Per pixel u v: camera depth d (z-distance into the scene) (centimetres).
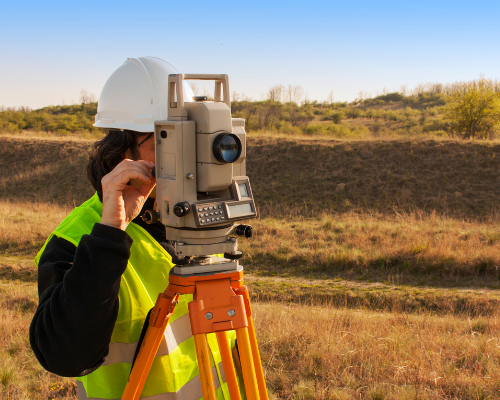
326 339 479
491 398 369
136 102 132
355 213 1354
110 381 118
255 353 122
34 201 1731
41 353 101
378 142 1722
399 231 1047
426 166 1562
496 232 1009
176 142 102
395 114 5916
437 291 766
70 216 127
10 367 418
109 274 95
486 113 2795
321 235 1072
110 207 99
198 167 106
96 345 98
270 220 1257
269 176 1645
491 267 836
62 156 2066
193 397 127
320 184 1557
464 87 2956
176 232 109
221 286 109
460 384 390
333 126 3834
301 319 567
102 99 143
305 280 858
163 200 107
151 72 134
